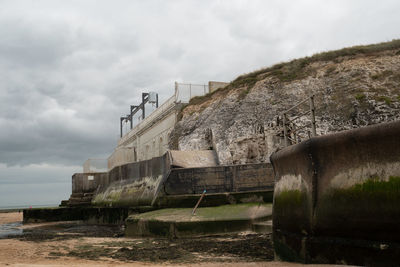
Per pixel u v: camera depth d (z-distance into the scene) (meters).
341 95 22.27
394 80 21.61
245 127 23.67
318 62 26.91
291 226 6.66
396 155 4.65
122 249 9.53
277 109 23.75
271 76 27.42
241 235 10.80
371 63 23.78
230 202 13.02
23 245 11.10
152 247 9.75
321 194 5.80
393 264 4.57
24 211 24.91
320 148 5.82
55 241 12.18
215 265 6.79
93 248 10.12
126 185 20.83
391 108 19.81
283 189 7.17
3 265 6.76
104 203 23.03
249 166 14.06
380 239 4.82
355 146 5.20
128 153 39.34
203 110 29.27
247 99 26.17
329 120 21.08
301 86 24.95
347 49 26.91
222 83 33.59
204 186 14.03
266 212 11.71
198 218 11.59
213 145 21.84
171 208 13.46
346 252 5.28
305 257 6.02
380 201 4.81
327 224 5.64
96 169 31.28
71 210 25.31
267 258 7.51
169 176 14.13
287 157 6.87
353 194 5.22
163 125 34.16
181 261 7.58
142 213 14.02
